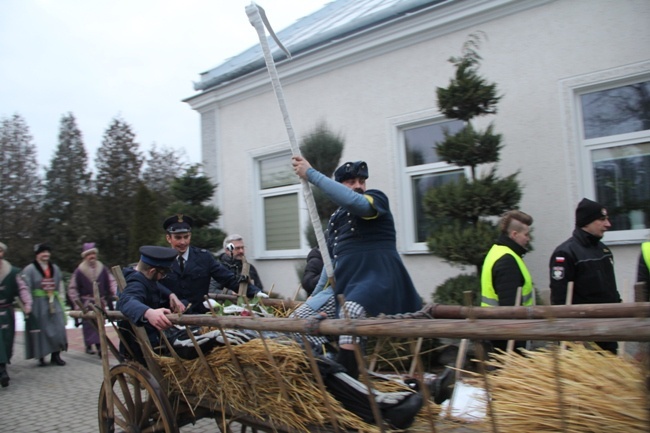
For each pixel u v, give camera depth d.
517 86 6.08
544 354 2.32
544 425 1.96
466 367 3.27
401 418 2.33
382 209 2.95
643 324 1.52
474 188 5.23
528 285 3.87
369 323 2.14
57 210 26.52
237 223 9.28
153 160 27.48
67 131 27.56
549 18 5.86
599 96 5.68
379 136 7.30
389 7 7.05
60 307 7.74
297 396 2.63
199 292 4.14
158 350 3.51
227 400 3.00
